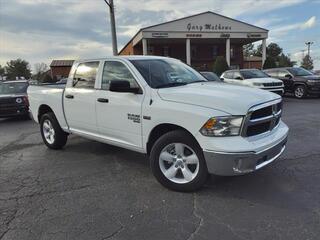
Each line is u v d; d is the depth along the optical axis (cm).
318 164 527
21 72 9350
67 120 623
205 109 389
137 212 379
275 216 358
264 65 3491
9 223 363
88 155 634
